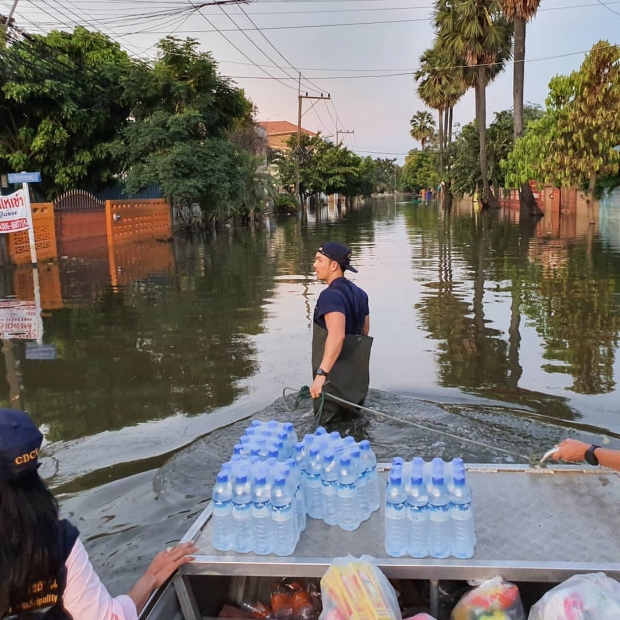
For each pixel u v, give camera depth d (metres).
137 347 7.68
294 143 58.50
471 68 39.50
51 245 18.80
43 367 6.90
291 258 17.47
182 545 2.55
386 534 2.54
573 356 6.89
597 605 2.17
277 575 2.48
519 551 2.51
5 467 1.70
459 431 4.55
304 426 4.68
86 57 25.22
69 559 1.88
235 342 7.85
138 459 4.49
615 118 22.34
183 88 24.34
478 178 44.84
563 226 25.78
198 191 24.05
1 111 21.73
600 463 2.88
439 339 7.78
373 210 56.56
